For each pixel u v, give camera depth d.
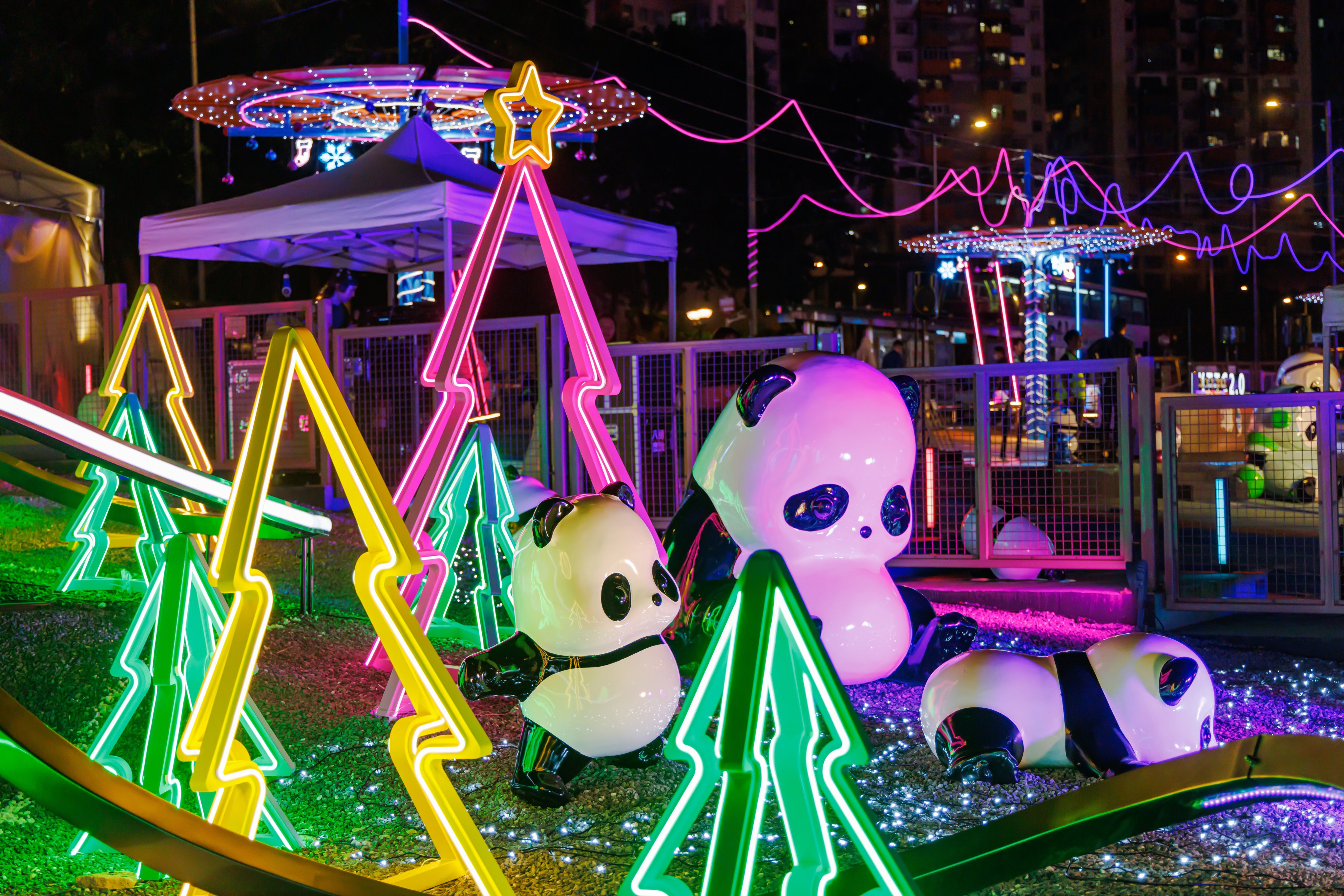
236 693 3.14
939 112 100.62
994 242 18.83
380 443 11.12
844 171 42.41
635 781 4.91
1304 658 7.49
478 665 4.54
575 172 31.92
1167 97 103.00
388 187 11.02
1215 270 80.19
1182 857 4.07
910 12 99.94
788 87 42.06
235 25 22.66
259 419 3.25
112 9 21.11
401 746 3.15
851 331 36.53
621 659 4.47
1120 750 4.64
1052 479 8.69
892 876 2.71
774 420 5.29
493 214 6.16
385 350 11.08
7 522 9.91
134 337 6.54
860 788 4.83
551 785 4.56
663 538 5.74
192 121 21.59
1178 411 8.45
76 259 15.43
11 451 12.16
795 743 2.76
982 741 4.58
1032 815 3.04
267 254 13.98
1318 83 103.38
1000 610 8.36
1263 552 9.80
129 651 4.34
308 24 23.41
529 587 4.51
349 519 10.84
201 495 4.55
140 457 4.24
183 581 3.95
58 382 12.33
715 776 2.85
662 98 33.00
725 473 5.43
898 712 5.99
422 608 6.23
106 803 2.61
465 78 12.76
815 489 5.25
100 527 6.04
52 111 21.03
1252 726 5.80
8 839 4.31
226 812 3.30
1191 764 3.04
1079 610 8.25
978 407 8.71
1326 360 15.37
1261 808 4.58
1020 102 104.25
